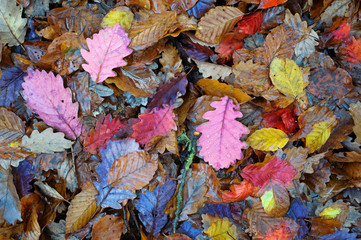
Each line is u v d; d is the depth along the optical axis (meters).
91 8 1.09
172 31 1.08
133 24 1.07
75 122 1.08
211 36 1.09
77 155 1.08
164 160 1.11
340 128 1.13
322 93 1.14
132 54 1.08
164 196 1.10
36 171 1.07
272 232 1.12
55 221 1.09
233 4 1.11
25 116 1.08
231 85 1.11
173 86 1.08
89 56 1.05
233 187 1.10
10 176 1.06
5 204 1.05
